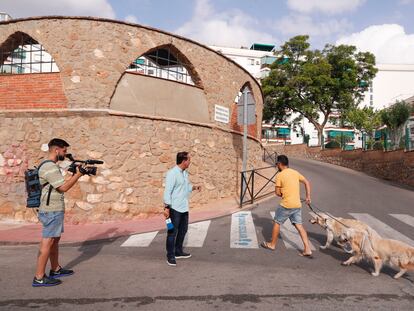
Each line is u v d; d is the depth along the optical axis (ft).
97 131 30.12
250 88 49.80
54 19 30.91
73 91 30.40
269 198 40.47
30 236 24.21
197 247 21.17
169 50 35.99
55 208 14.62
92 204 29.48
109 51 30.89
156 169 32.50
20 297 13.28
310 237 23.58
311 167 77.46
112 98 31.17
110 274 16.07
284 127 180.24
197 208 34.73
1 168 30.94
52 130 30.50
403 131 62.75
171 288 14.24
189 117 36.70
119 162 30.58
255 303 12.77
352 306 12.58
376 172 64.80
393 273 16.51
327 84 103.86
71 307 12.37
